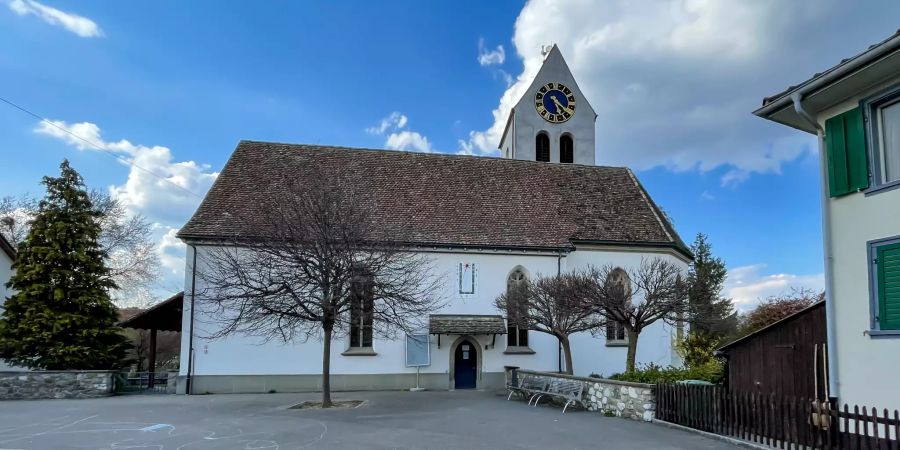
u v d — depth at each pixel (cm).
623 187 2975
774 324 1298
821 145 1091
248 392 2200
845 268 1028
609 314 1856
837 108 1066
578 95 3816
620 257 2597
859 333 995
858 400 988
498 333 2336
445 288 2386
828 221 1067
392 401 1906
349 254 1756
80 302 2305
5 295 2848
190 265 2217
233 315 2214
